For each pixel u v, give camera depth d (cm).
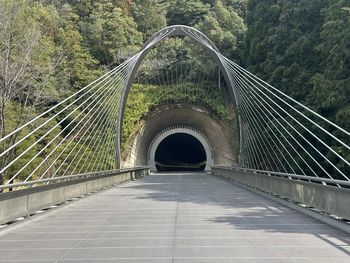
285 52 3334
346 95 2506
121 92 3697
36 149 3077
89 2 6316
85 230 1023
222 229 1018
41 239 911
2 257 740
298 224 1100
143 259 711
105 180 2622
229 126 5431
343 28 2536
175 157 8331
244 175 2812
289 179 1634
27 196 1238
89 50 5650
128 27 6075
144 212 1375
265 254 745
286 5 3450
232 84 3881
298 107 3014
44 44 3441
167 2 7306
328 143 2631
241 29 6125
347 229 985
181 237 914
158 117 5853
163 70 5956
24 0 3891
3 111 2636
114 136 3628
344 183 1043
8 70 2723
